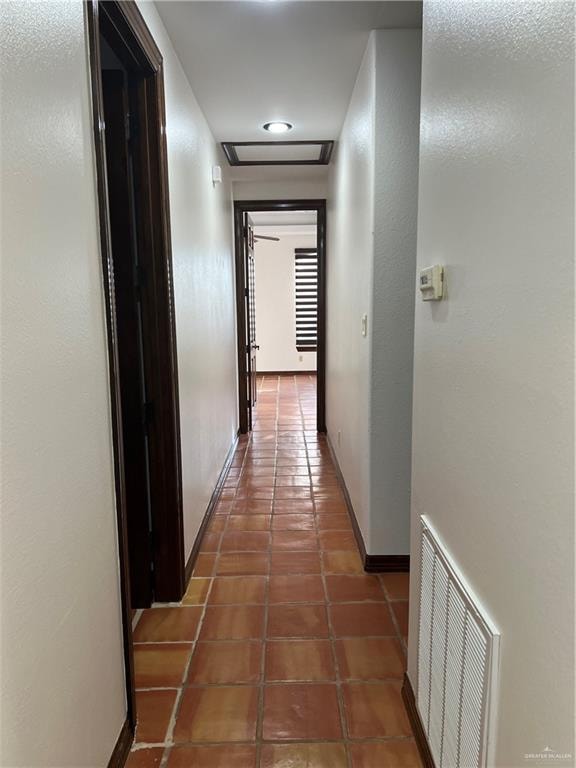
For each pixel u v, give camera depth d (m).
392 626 2.14
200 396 2.95
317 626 2.15
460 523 1.16
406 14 2.11
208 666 1.92
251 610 2.27
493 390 0.97
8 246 0.89
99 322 1.34
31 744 0.97
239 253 5.09
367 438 2.56
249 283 5.71
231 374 4.56
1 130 0.87
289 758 1.53
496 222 0.95
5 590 0.88
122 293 2.12
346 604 2.31
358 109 2.72
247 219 5.42
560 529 0.74
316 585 2.47
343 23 2.19
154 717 1.68
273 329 9.02
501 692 0.94
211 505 3.29
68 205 1.15
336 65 2.60
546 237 0.76
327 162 4.43
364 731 1.62
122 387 2.18
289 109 3.17
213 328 3.50
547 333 0.77
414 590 1.61
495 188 0.95
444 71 1.25
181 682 1.83
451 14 1.20
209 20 2.12
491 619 0.98
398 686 1.81
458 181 1.16
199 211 3.00
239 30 2.22
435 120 1.34
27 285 0.96
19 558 0.92
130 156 2.05
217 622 2.18
